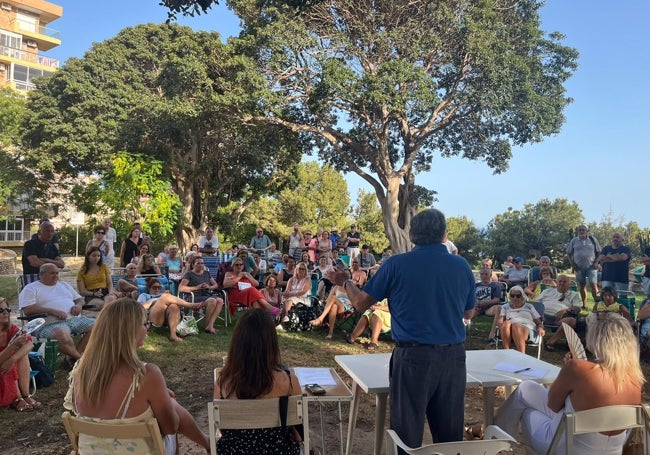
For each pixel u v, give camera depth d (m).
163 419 2.57
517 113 19.39
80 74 23.70
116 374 2.48
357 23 19.11
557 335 7.58
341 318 8.24
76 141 22.94
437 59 20.27
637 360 2.78
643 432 2.77
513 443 2.42
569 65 20.95
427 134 21.17
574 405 2.77
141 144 23.53
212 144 26.14
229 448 2.62
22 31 43.53
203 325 8.61
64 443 4.09
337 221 36.69
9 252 21.33
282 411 2.62
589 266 10.68
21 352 4.79
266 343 2.69
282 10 18.45
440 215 2.93
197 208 27.11
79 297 6.53
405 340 2.78
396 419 2.80
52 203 27.66
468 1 19.30
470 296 2.94
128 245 11.31
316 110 18.80
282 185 29.16
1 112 27.12
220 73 20.25
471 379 3.35
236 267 8.88
